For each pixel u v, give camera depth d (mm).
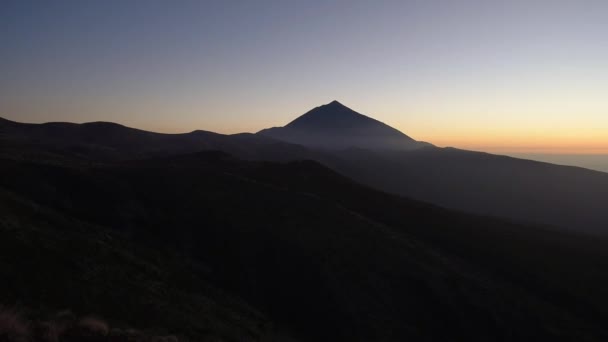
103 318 19234
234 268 38625
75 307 19344
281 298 36000
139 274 27969
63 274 22141
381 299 37125
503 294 42188
